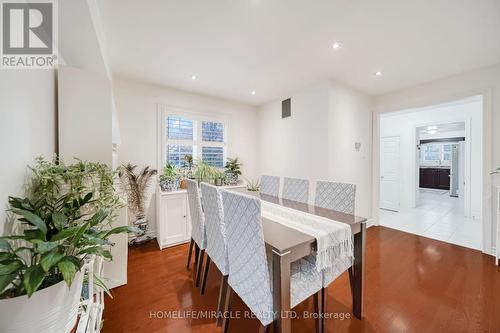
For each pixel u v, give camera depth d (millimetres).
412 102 3342
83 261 858
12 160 1002
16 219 1023
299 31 1947
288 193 2584
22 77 1123
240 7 1638
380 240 3131
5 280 629
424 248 2844
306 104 3387
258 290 1153
